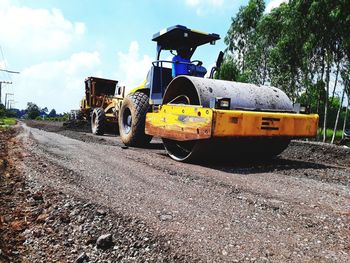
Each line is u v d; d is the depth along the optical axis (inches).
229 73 758.5
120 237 88.0
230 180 149.7
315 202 117.0
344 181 152.4
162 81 265.7
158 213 102.2
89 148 252.2
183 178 152.5
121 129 294.5
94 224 96.6
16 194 126.2
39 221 100.1
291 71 628.7
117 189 130.8
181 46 268.5
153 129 225.3
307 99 605.6
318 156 267.1
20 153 220.2
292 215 103.0
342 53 519.2
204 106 180.9
